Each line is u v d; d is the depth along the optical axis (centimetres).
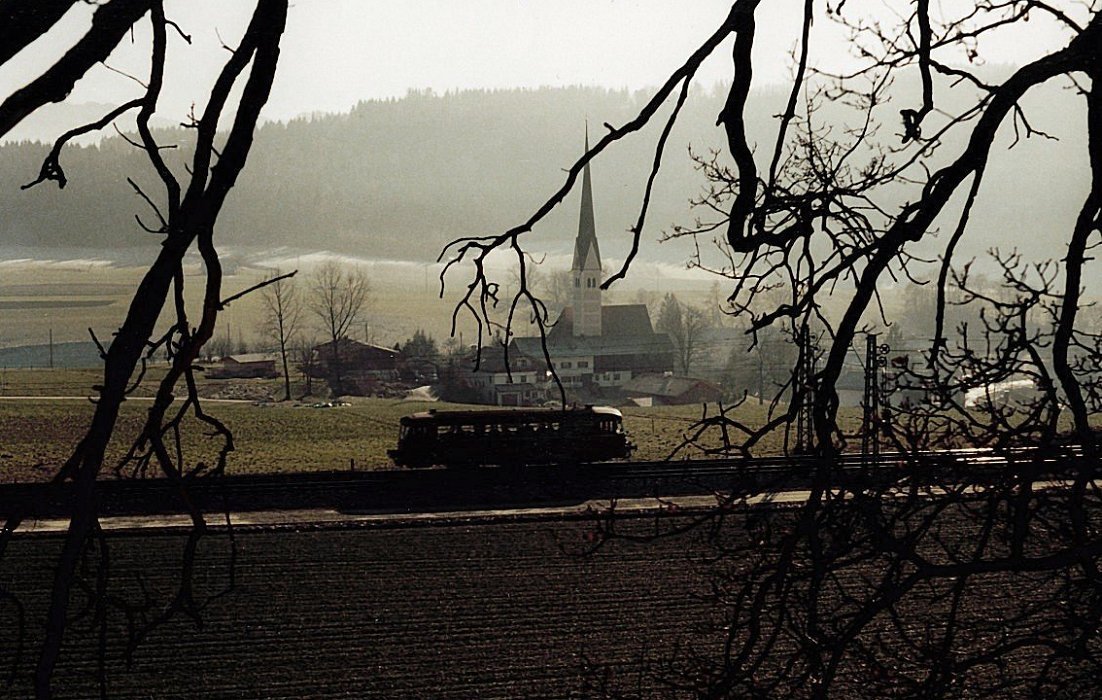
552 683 1975
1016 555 427
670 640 2058
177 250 299
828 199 426
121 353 295
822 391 408
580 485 3077
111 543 2572
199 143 306
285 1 310
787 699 452
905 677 510
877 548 432
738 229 419
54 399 7025
